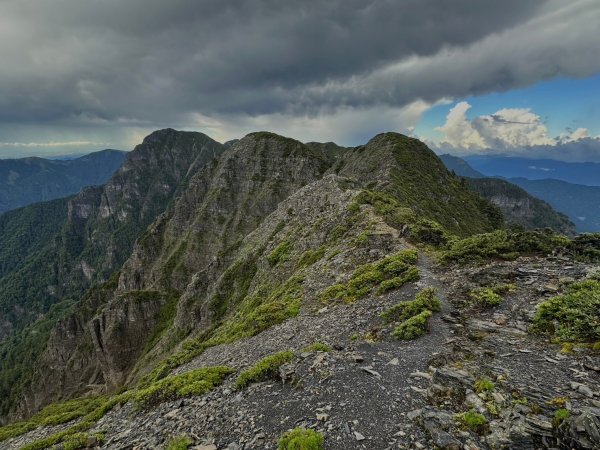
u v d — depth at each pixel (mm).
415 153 130750
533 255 29703
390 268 32156
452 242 36906
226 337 40000
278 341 27219
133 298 171000
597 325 17359
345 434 13102
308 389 16703
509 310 21781
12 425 47562
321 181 85125
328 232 54688
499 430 11938
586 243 29094
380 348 20047
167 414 19125
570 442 10789
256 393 17922
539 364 15859
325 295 33500
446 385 14875
